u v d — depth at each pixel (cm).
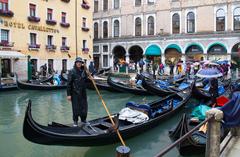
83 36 3033
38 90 1897
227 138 650
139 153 744
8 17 2245
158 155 313
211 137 517
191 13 2997
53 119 1126
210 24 2881
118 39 3481
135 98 1662
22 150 757
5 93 1827
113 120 785
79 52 2980
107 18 3600
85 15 3056
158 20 3197
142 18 3312
